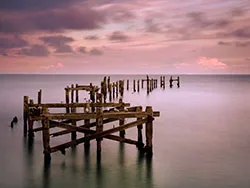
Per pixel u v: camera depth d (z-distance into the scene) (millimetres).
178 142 20562
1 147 18953
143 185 13320
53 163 15820
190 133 23625
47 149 15547
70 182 13672
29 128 20469
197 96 59562
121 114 15797
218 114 34531
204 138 21891
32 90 73625
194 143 20328
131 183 13539
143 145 17234
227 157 17172
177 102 47906
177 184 13422
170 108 40094
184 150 18547
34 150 18281
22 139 20953
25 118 22641
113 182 13656
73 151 17766
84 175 14383
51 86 95000
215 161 16469
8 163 15961
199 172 14812
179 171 14938
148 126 16344
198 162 16266
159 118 31266
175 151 18312
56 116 15367
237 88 90625
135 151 17859
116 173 14633
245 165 15805
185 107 41312
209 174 14578
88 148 18297
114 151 17828
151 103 46281
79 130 15789
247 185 13328
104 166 15453
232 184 13438
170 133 23578
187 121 29453
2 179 13969
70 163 15828
